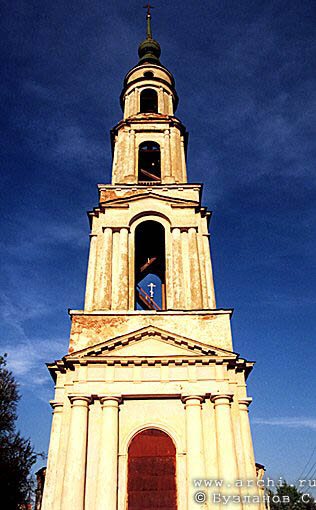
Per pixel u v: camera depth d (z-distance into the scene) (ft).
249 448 68.64
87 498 63.21
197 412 69.00
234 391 72.23
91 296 83.71
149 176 104.73
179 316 78.89
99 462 65.26
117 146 110.42
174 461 67.46
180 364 72.54
